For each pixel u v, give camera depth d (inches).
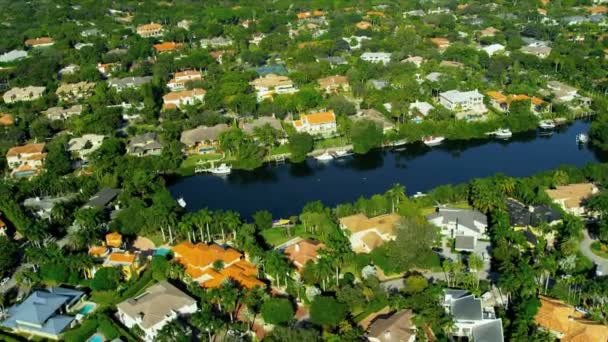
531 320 6402.6
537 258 7416.3
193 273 7657.5
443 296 6850.4
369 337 6412.4
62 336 6796.3
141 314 6855.3
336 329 6653.5
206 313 6555.1
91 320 6899.6
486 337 6245.1
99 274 7578.7
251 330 6761.8
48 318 6963.6
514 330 6284.5
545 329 6363.2
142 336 6752.0
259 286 7268.7
